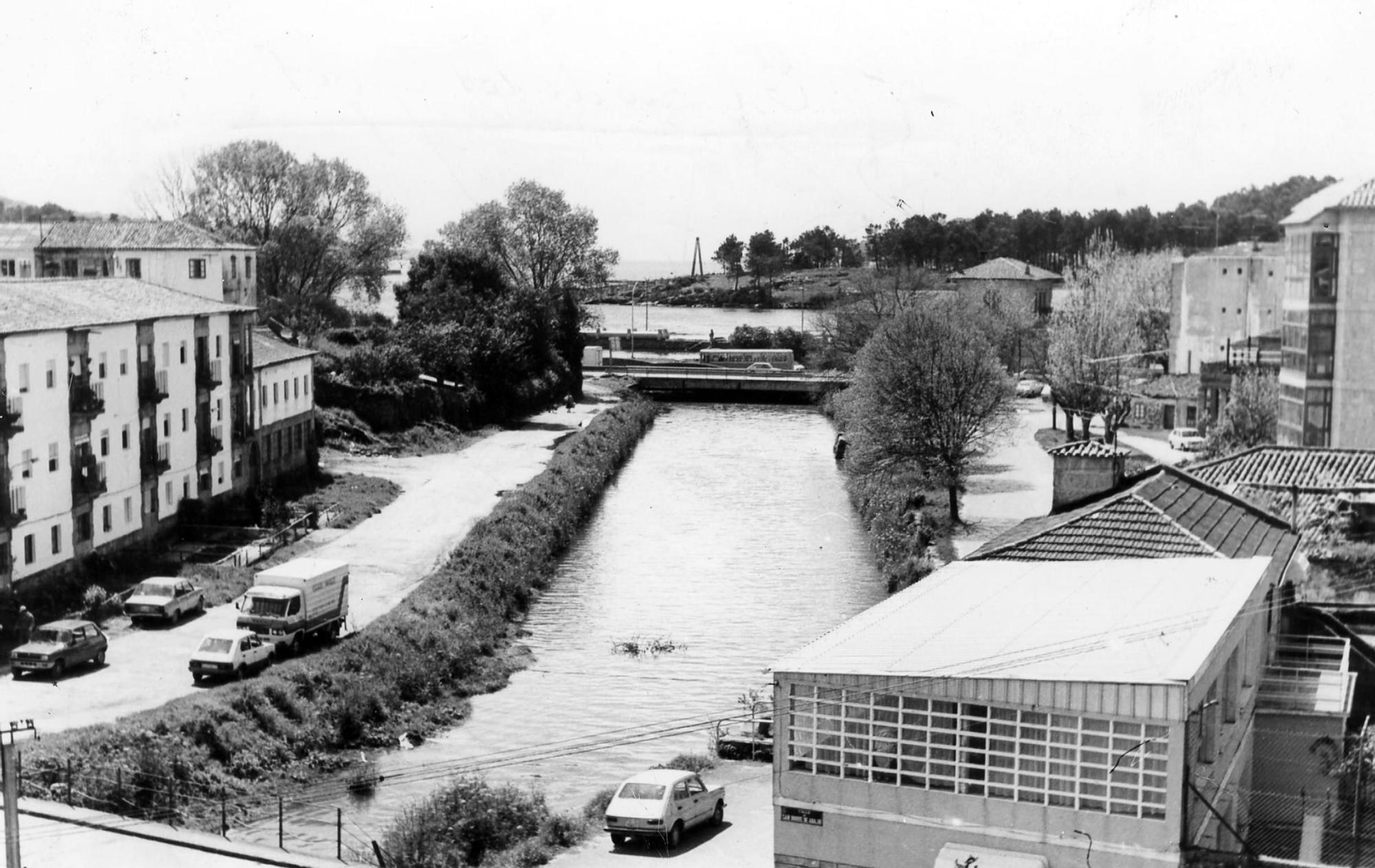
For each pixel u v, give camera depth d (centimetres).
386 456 12600
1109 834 3484
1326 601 4428
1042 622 4041
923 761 3700
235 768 5341
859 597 8331
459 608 7400
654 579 8856
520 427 14975
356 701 6003
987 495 10231
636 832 4616
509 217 18625
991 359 10219
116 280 9088
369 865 4506
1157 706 3412
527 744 5903
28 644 6022
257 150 15312
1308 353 4297
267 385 10450
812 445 14938
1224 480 4759
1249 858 3503
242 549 8538
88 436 7588
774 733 3850
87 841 4428
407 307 16188
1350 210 4106
